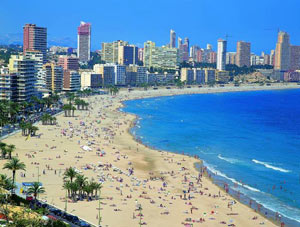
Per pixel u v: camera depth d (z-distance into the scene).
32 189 152.75
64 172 194.50
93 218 143.50
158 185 188.50
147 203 162.88
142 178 198.38
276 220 153.25
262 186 193.00
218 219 150.75
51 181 181.25
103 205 156.75
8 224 104.88
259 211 161.88
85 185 165.25
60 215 139.50
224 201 171.25
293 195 181.12
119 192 173.88
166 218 148.25
